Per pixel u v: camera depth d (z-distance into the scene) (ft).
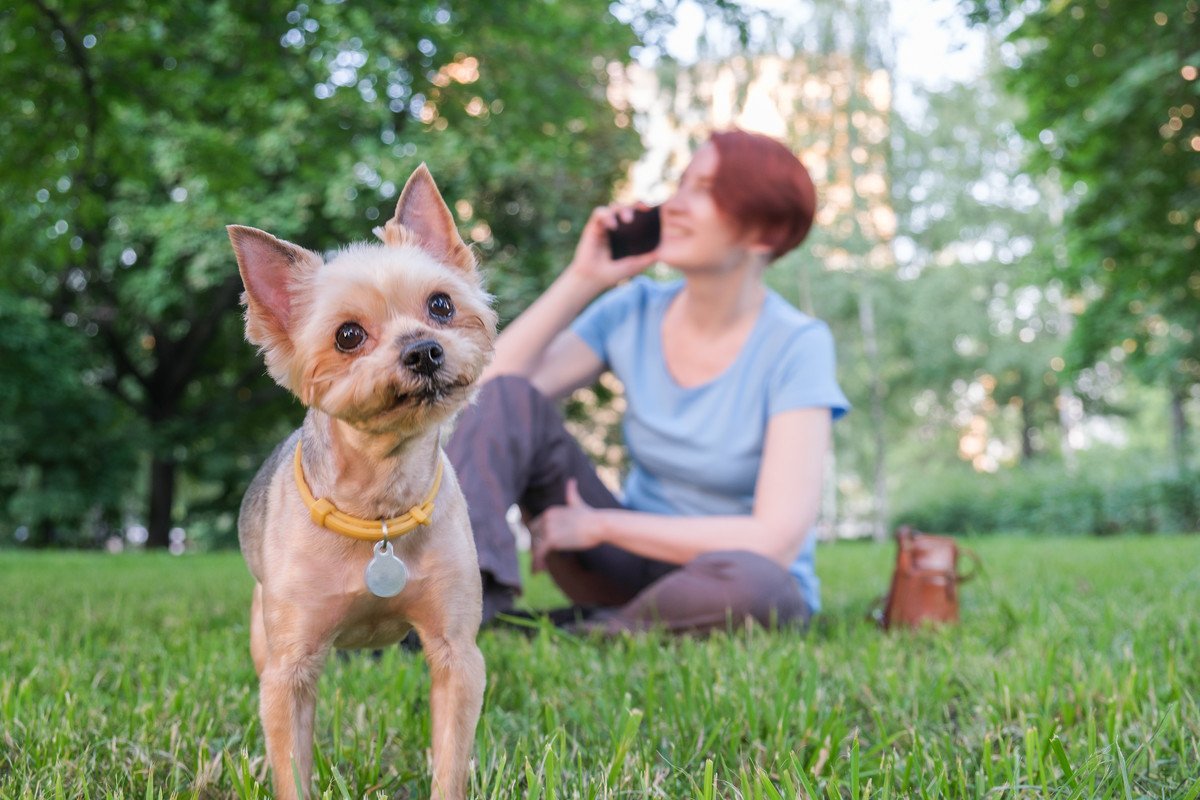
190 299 60.95
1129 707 8.78
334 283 6.88
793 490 13.01
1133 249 48.47
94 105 28.14
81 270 63.05
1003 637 12.88
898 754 8.14
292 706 6.91
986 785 6.92
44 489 65.57
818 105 85.87
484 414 12.91
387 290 6.82
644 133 64.54
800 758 7.79
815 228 86.48
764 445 13.75
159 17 27.76
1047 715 8.55
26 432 64.80
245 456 69.26
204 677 10.37
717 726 8.13
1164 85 41.01
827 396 13.34
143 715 8.73
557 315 14.17
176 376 68.49
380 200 49.93
